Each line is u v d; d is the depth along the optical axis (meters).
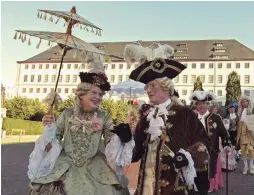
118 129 2.72
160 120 2.83
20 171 9.02
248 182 8.23
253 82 73.94
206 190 2.72
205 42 81.44
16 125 32.19
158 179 2.69
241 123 9.62
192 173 2.54
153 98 2.93
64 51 3.14
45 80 83.56
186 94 77.19
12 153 14.02
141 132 2.97
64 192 2.78
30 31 2.93
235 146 9.96
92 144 3.00
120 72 76.44
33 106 40.72
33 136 30.64
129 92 12.52
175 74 2.97
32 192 2.88
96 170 2.95
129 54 3.24
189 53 79.00
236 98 61.94
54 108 3.23
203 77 77.00
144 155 2.88
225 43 80.00
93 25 3.15
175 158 2.54
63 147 3.01
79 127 3.02
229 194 6.74
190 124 2.80
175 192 2.63
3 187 6.70
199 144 2.70
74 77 79.31
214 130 6.29
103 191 2.84
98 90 3.07
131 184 4.80
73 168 2.91
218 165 7.35
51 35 2.99
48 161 2.88
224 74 76.00
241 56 75.81
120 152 2.71
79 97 3.10
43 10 2.97
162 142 2.77
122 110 38.56
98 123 3.00
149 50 3.16
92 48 3.08
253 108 9.73
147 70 2.94
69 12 3.14
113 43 83.56
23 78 85.19
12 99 40.59
